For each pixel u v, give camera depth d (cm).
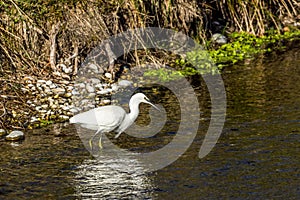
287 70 1791
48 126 1427
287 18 2322
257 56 1972
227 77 1756
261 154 1198
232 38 2112
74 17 1703
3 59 1623
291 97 1540
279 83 1666
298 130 1312
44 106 1522
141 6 1805
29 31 1683
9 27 1648
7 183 1120
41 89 1595
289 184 1066
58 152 1269
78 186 1101
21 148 1294
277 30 2209
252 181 1084
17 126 1420
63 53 1744
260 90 1616
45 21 1697
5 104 1498
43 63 1697
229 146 1250
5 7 1644
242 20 2141
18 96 1539
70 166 1194
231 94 1598
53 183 1118
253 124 1365
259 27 2162
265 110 1453
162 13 1889
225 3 2161
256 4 2125
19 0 1656
